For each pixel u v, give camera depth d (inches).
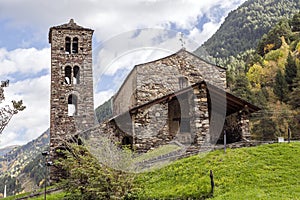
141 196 487.8
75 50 1100.5
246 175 499.8
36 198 641.0
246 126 733.9
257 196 421.4
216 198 442.9
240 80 1721.2
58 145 938.1
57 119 1008.9
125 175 469.1
